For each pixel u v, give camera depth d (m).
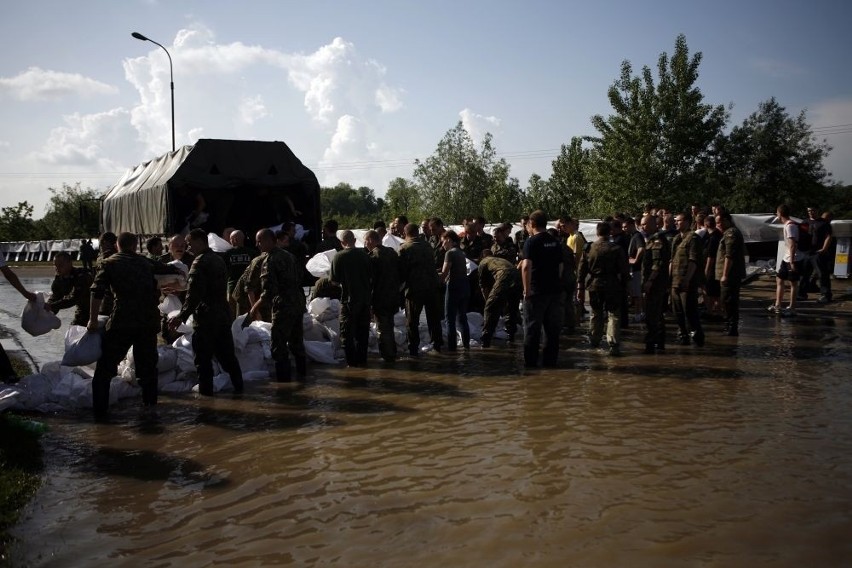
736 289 10.03
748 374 7.40
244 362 8.09
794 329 10.60
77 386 6.75
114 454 5.16
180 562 3.36
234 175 12.79
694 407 6.06
